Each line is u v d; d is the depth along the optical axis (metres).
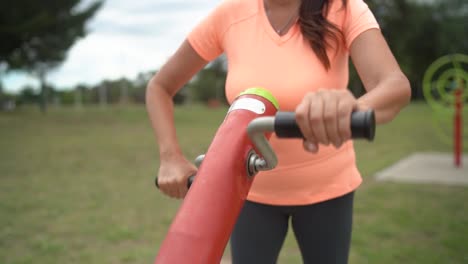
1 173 6.84
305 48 1.31
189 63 1.49
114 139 11.53
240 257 1.53
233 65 1.39
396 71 1.02
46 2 22.05
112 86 30.64
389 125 14.70
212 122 16.62
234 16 1.40
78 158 8.31
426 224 4.11
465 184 5.72
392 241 3.72
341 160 1.45
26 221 4.43
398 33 35.41
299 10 1.30
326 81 1.31
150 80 1.52
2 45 22.23
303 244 1.51
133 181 6.27
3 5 20.75
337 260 1.47
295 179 1.42
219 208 0.82
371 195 5.18
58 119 18.45
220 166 0.84
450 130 13.02
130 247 3.75
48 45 23.25
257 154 0.90
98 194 5.52
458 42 36.28
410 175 6.25
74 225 4.30
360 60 1.14
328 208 1.45
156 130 1.40
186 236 0.80
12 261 3.44
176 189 1.24
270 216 1.48
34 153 8.97
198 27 1.47
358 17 1.20
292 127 0.74
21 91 30.64
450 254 3.44
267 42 1.34
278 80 1.32
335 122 0.67
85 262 3.45
